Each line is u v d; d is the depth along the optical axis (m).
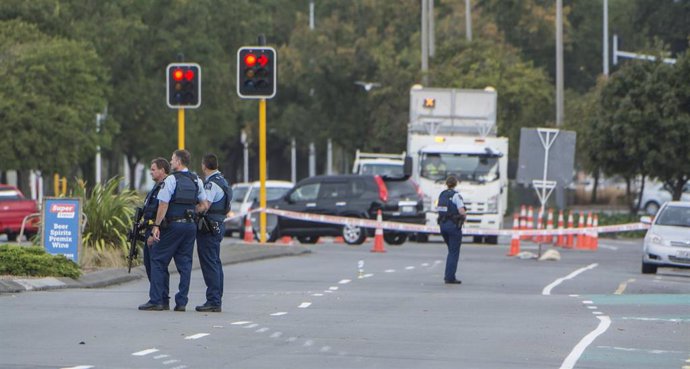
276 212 153.12
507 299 84.06
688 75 188.38
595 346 60.31
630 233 193.50
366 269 110.94
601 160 197.25
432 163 165.25
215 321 67.31
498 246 161.00
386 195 153.62
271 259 122.50
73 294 81.38
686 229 115.38
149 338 59.66
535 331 65.62
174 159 72.12
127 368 50.47
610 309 78.50
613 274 111.69
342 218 149.88
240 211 168.25
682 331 67.25
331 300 81.25
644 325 69.69
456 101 173.12
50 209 93.62
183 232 71.50
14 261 86.56
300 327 65.38
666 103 188.00
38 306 73.12
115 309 72.06
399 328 65.81
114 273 94.81
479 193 163.75
